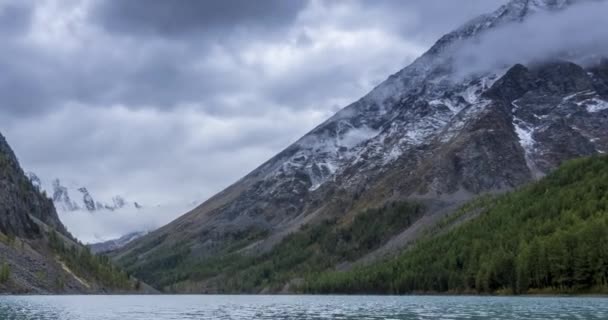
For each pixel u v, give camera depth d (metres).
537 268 192.12
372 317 106.94
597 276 176.62
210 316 118.06
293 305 169.12
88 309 135.75
